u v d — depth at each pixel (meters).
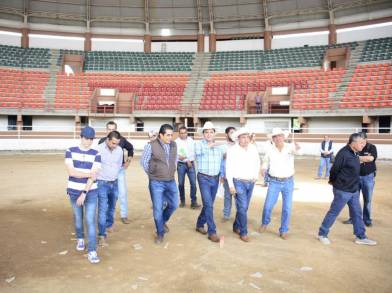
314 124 22.27
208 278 4.00
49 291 3.65
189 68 28.50
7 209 7.14
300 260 4.59
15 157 19.05
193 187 7.52
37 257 4.59
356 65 24.45
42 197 8.38
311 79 24.19
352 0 26.33
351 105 20.50
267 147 5.64
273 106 23.72
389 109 19.02
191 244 5.19
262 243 5.26
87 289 3.70
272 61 27.92
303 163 17.94
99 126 24.30
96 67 28.34
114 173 5.32
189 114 23.42
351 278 4.05
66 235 5.55
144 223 6.32
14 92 23.95
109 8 29.33
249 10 28.89
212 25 29.73
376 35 30.64
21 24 28.70
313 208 7.65
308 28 28.23
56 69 27.30
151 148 5.18
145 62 29.23
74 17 29.22
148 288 3.74
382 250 5.01
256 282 3.91
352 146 5.15
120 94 24.89
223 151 6.30
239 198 5.40
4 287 3.72
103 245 5.09
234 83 25.84
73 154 4.46
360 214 5.28
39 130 23.16
